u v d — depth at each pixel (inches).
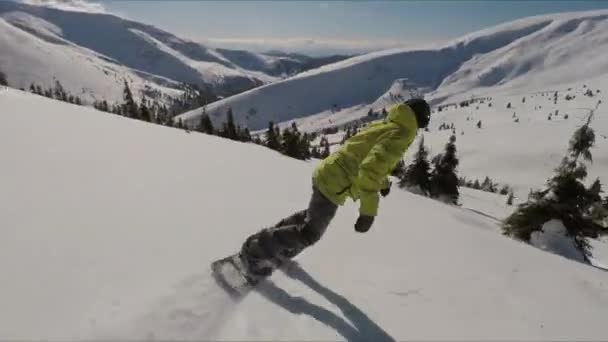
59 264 118.6
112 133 400.2
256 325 104.3
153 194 200.1
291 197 241.0
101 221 153.8
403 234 194.9
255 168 347.6
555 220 399.5
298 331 104.3
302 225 124.7
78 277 112.9
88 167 237.8
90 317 96.3
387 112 127.9
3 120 343.9
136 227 152.5
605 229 401.1
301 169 438.0
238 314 108.0
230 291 116.3
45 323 92.9
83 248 130.0
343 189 122.8
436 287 138.7
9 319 92.7
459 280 147.3
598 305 149.7
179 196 203.3
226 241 148.8
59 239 134.0
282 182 293.0
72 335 90.1
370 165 114.7
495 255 188.5
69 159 249.6
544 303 141.9
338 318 112.4
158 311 100.7
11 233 133.8
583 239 412.5
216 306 108.6
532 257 202.5
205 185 236.7
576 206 405.4
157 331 95.2
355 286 131.6
